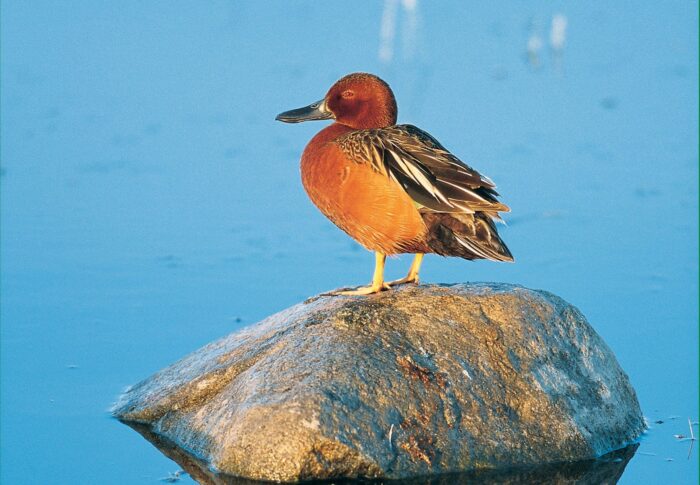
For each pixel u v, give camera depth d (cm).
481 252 1082
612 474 1044
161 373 1214
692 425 1162
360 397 988
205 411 1080
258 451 964
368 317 1072
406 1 2773
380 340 1046
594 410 1085
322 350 1034
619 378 1143
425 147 1117
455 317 1080
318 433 954
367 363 1016
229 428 1009
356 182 1112
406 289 1130
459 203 1064
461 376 1038
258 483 965
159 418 1134
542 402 1053
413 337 1057
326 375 996
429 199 1072
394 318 1074
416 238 1107
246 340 1158
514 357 1068
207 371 1127
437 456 991
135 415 1147
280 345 1074
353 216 1126
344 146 1137
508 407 1041
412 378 1018
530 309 1102
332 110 1282
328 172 1136
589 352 1121
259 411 977
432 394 1015
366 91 1267
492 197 1094
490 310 1091
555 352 1093
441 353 1050
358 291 1161
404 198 1086
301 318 1112
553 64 2620
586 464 1039
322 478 964
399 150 1109
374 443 970
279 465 958
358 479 968
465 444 1005
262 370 1044
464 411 1021
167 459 1065
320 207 1180
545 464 1025
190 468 1040
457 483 991
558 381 1075
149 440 1105
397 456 976
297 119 1295
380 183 1098
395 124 1288
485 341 1070
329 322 1074
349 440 961
